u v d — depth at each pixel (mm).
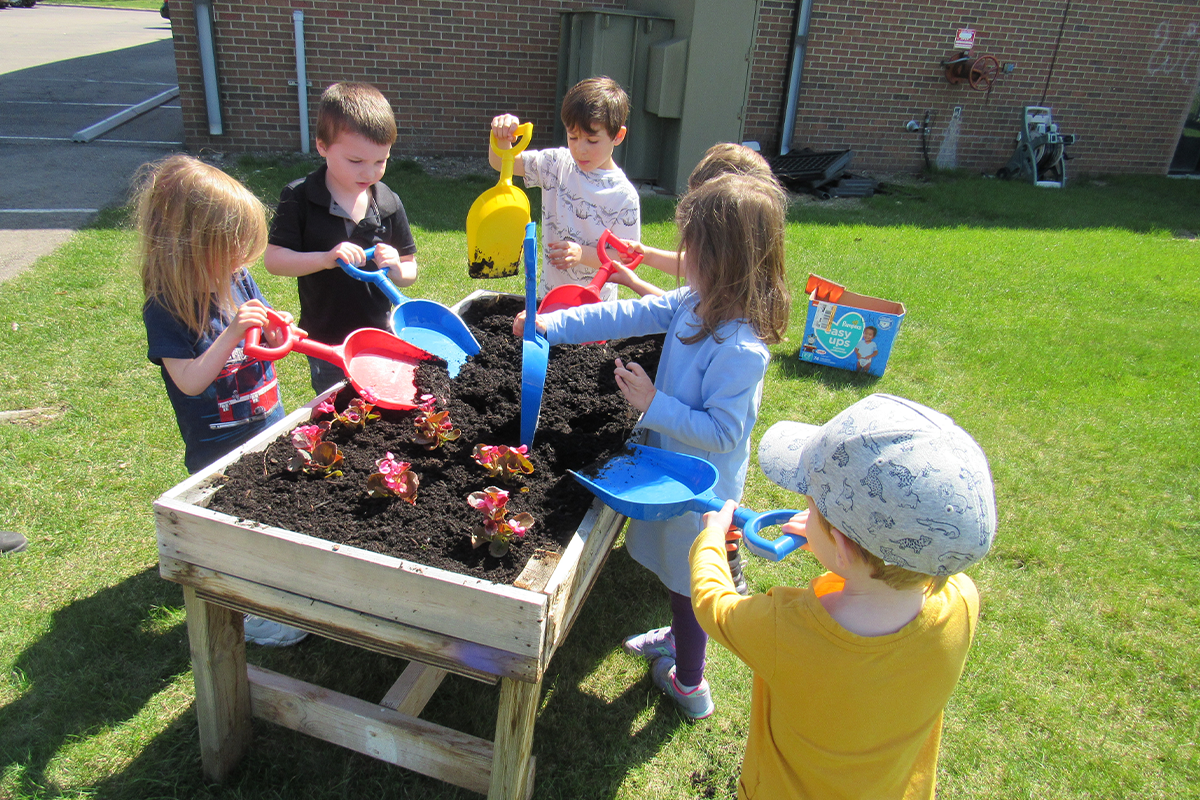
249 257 1803
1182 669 2328
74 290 4102
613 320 1958
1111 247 6801
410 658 1408
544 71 7785
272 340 1892
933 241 6574
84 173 6328
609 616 2416
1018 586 2648
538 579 1372
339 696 1696
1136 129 10031
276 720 1760
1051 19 8945
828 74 8570
